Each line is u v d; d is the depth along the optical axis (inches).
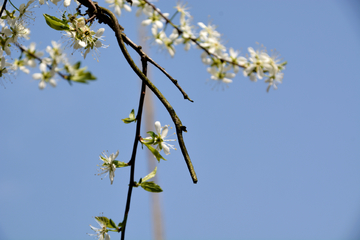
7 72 36.6
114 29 35.5
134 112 36.1
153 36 35.4
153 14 35.4
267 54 35.3
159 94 35.2
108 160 36.0
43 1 36.5
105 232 35.9
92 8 35.8
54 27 35.9
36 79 35.0
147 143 35.8
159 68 35.8
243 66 35.2
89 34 36.1
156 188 35.8
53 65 34.9
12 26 36.1
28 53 35.4
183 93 35.8
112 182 35.9
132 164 35.9
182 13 35.3
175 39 35.3
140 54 35.8
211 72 35.1
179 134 35.0
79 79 33.4
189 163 34.7
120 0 35.8
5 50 36.0
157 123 35.9
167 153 35.8
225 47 35.2
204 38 35.1
